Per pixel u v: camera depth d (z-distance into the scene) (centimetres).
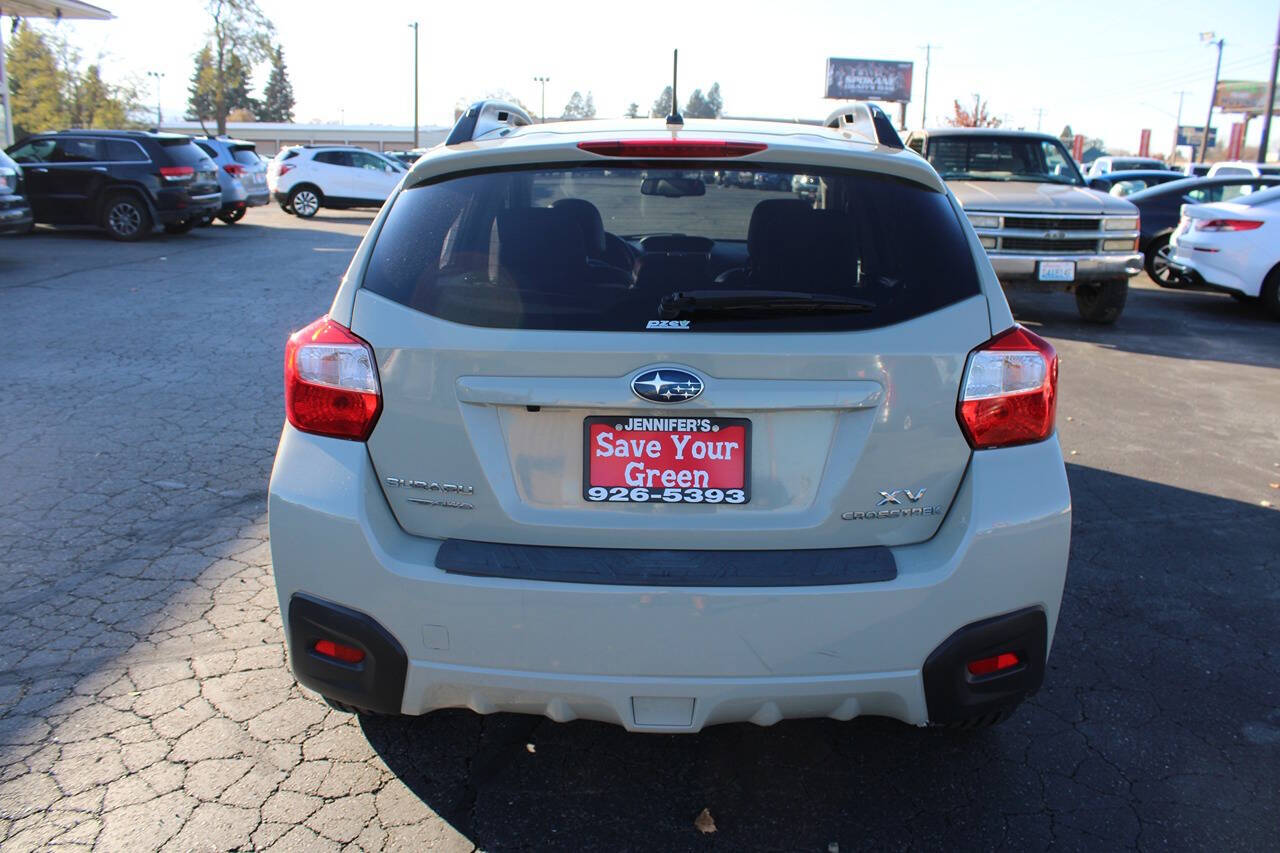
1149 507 510
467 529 237
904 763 292
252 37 6109
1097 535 471
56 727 297
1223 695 332
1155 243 1422
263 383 721
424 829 258
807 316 231
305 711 310
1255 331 1059
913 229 247
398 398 234
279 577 244
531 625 228
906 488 235
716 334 228
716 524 233
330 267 1394
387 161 2561
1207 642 368
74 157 1666
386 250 247
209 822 258
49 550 425
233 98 9038
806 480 234
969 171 1096
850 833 261
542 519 235
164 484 508
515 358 228
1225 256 1140
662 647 227
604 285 237
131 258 1424
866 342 229
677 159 252
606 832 259
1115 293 1040
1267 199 1140
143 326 916
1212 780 285
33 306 998
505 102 344
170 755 286
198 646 348
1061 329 1045
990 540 232
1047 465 242
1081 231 971
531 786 278
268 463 544
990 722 269
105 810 261
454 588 228
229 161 2072
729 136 270
